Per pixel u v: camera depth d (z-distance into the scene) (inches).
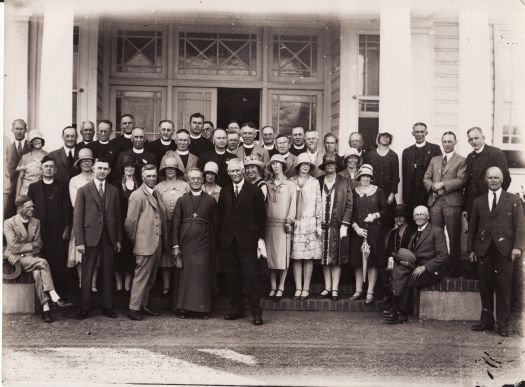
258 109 468.4
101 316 317.4
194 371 245.3
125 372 242.2
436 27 440.5
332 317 321.7
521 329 305.6
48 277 306.2
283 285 335.9
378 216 327.6
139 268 310.3
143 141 339.6
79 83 434.6
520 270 327.0
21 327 296.2
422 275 317.1
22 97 418.6
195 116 366.0
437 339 289.6
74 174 338.3
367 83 443.5
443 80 442.9
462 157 343.9
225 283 331.3
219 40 461.7
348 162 350.0
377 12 434.9
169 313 326.3
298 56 465.4
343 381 238.8
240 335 288.7
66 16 376.8
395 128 375.9
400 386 236.2
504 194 305.0
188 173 318.0
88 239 309.1
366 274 335.0
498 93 439.8
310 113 466.6
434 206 342.3
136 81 457.4
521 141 441.1
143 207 311.7
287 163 350.9
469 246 312.8
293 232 329.7
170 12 450.9
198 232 312.8
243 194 309.6
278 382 236.8
